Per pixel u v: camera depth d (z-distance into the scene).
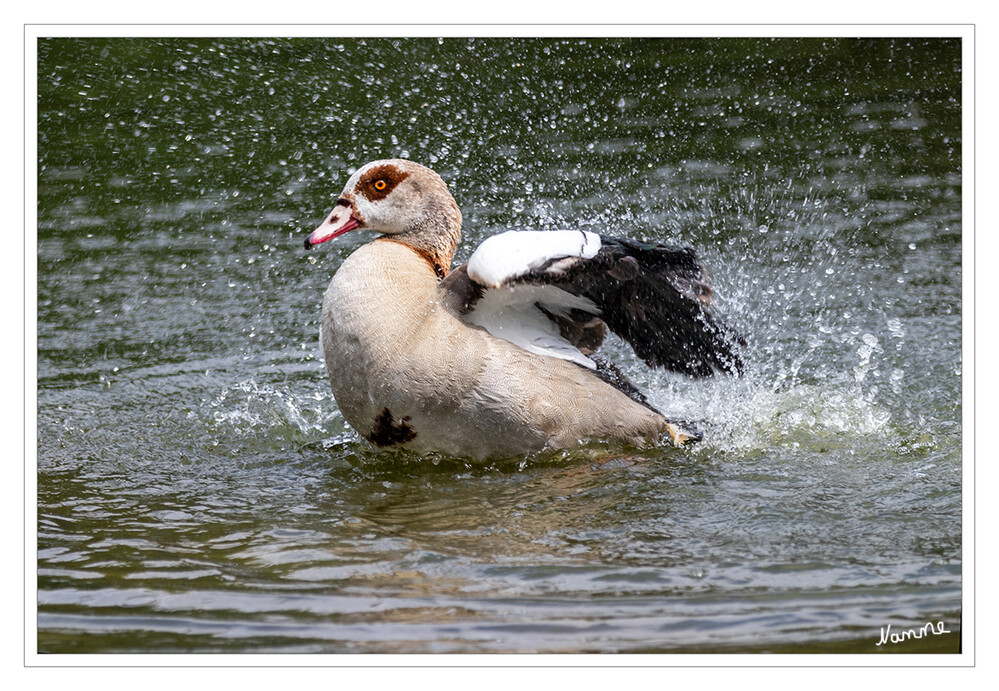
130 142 17.31
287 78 18.56
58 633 6.82
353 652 6.50
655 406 10.87
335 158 16.67
